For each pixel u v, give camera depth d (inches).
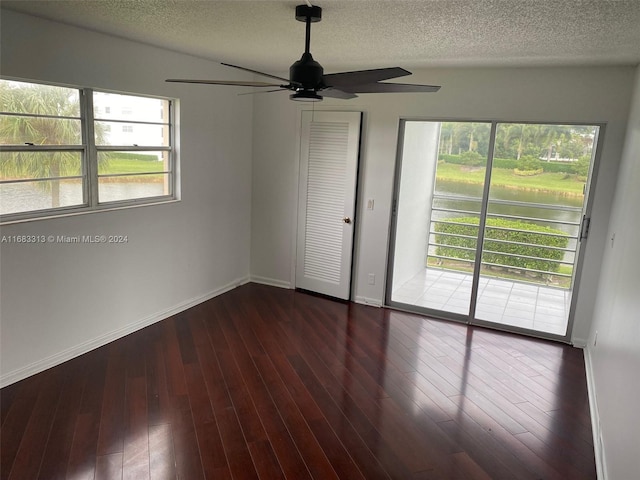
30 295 130.7
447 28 109.3
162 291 176.7
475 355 159.3
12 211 127.6
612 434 96.7
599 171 159.0
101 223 148.7
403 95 181.3
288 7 98.4
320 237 208.2
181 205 179.5
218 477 98.0
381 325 181.6
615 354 108.0
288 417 119.7
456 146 187.8
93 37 137.5
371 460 105.2
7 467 98.4
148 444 107.2
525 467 104.9
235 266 217.3
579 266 166.7
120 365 142.2
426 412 124.3
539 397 134.3
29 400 122.0
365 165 193.6
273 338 166.2
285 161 209.2
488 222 187.6
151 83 158.6
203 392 129.4
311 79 100.6
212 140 190.1
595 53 130.9
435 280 204.8
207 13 106.6
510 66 160.7
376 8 94.9
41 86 130.6
